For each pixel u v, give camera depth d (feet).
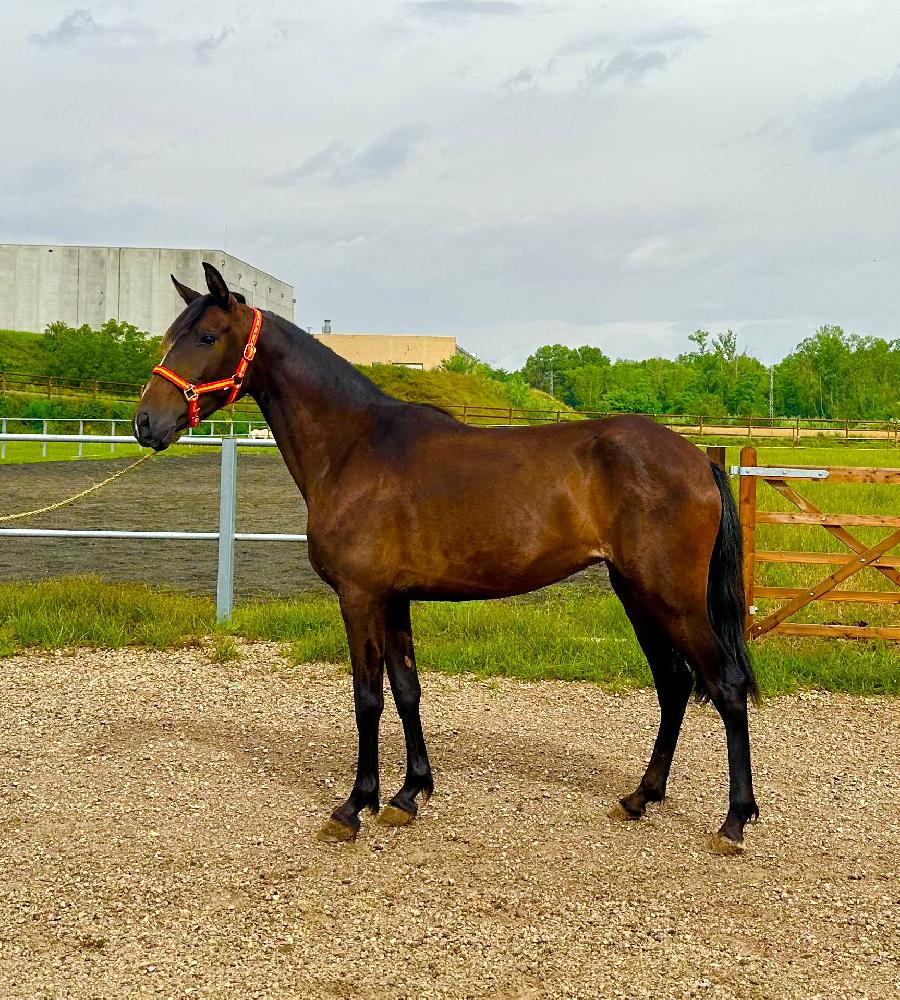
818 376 297.74
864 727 18.42
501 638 23.27
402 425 13.78
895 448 136.05
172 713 18.69
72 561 37.58
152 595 26.71
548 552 13.03
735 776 12.92
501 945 10.39
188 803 14.34
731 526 13.16
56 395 133.49
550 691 20.49
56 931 10.60
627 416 13.42
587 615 25.84
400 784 15.42
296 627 24.66
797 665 21.61
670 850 12.94
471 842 13.12
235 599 29.78
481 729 18.02
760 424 193.06
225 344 13.88
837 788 15.33
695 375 307.99
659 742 14.06
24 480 67.92
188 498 60.39
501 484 12.99
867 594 23.22
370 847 12.94
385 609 13.60
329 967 9.93
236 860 12.46
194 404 13.80
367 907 11.22
